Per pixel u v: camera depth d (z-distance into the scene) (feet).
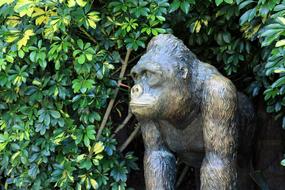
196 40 13.78
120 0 12.53
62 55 12.38
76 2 11.97
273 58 10.21
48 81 12.91
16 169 13.64
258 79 13.38
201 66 11.00
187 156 11.85
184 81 10.47
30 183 13.42
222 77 10.89
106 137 13.10
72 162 12.77
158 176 11.29
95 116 12.91
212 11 13.24
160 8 12.44
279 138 15.11
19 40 12.39
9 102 13.47
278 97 12.56
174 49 10.53
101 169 13.05
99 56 12.62
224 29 13.39
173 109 10.45
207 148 10.86
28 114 13.15
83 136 12.70
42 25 12.82
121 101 13.98
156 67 10.13
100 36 13.00
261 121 14.99
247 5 12.17
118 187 13.12
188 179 16.40
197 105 10.84
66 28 12.53
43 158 13.06
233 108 10.71
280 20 9.79
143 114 10.23
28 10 11.80
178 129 11.18
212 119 10.69
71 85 13.01
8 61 12.62
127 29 12.44
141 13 12.34
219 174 10.66
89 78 12.57
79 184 12.75
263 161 15.06
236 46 13.47
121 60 13.34
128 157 13.65
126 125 14.78
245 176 13.57
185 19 13.34
